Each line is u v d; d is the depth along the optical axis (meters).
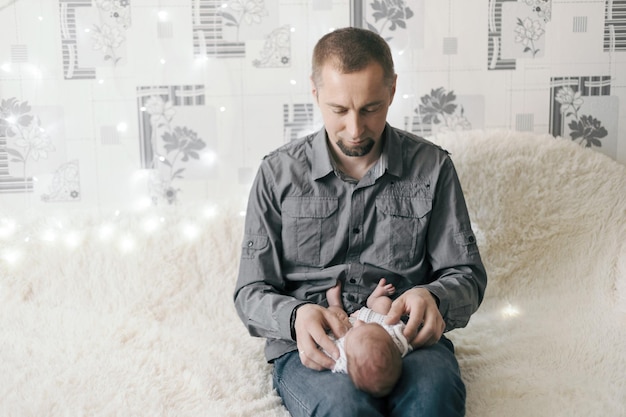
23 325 1.68
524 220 1.84
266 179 1.46
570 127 1.96
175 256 1.84
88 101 1.89
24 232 1.86
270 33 1.89
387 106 1.31
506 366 1.44
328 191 1.44
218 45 1.89
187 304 1.81
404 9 1.89
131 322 1.69
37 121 1.88
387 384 1.14
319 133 1.46
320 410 1.16
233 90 1.91
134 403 1.31
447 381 1.17
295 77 1.91
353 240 1.42
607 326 1.59
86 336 1.61
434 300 1.29
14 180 1.90
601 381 1.36
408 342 1.22
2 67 1.86
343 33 1.31
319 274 1.42
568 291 1.78
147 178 1.92
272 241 1.44
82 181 1.91
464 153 1.86
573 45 1.93
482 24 1.91
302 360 1.25
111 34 1.87
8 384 1.39
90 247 1.84
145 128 1.90
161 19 1.87
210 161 1.93
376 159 1.43
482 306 1.78
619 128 1.96
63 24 1.86
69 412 1.28
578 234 1.82
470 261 1.42
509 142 1.87
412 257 1.43
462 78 1.93
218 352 1.54
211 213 1.90
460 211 1.44
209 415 1.27
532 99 1.94
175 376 1.42
